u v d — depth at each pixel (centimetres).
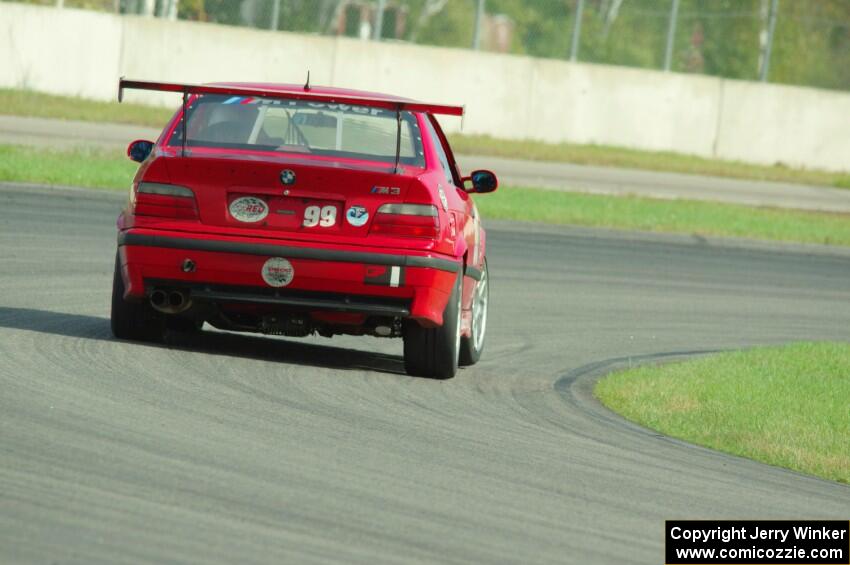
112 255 5131
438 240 3072
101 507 1903
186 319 3509
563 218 7981
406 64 12556
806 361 4128
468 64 12738
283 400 2802
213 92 3169
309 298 3042
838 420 3250
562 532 2050
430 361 3256
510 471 2412
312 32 13238
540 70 12988
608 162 11812
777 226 8794
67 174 7225
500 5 15438
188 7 12838
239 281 3019
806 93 13800
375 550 1847
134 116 10800
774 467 2753
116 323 3225
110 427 2378
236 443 2372
